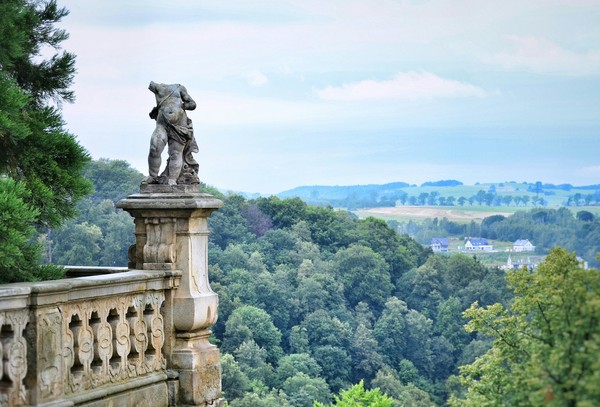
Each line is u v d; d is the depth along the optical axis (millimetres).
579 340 6879
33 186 14383
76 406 10664
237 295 74438
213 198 13062
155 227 12867
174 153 13062
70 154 15297
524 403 7266
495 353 7953
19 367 9945
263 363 69750
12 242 12023
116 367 11539
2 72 13984
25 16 15227
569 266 7523
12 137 13625
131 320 11961
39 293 10031
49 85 15906
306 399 65062
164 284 12531
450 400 8297
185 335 12703
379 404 34625
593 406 6527
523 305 7688
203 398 12742
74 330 10789
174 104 13086
